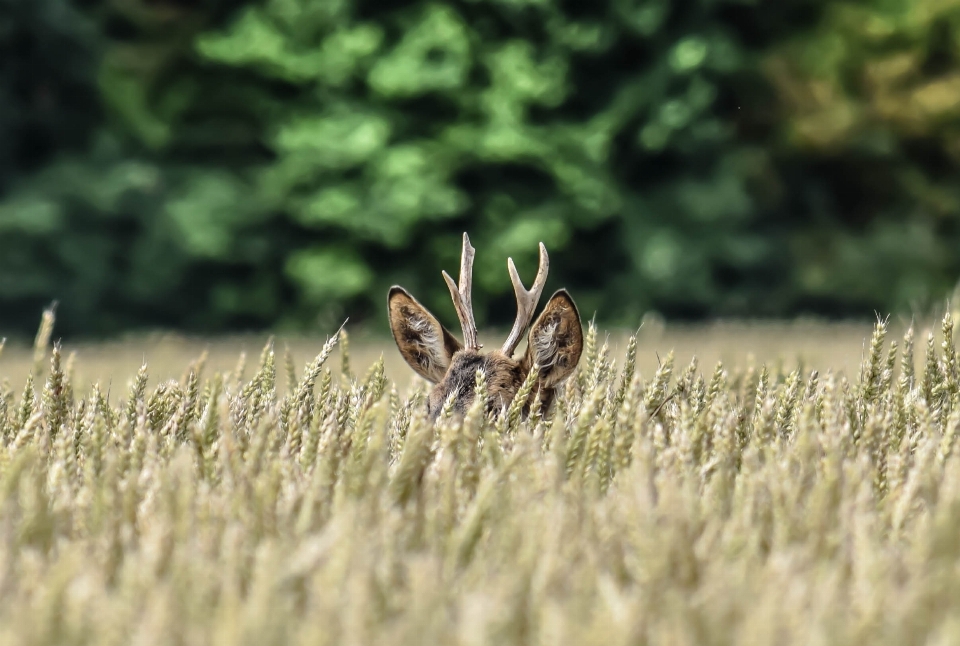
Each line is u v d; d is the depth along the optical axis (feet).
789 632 9.64
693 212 139.54
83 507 13.66
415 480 13.99
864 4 153.38
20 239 128.88
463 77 137.90
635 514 11.76
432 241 137.39
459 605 10.37
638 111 140.26
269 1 146.00
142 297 136.26
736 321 133.80
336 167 134.10
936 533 11.78
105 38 144.97
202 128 145.59
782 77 144.97
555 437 15.15
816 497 12.67
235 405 18.75
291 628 10.01
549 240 135.33
